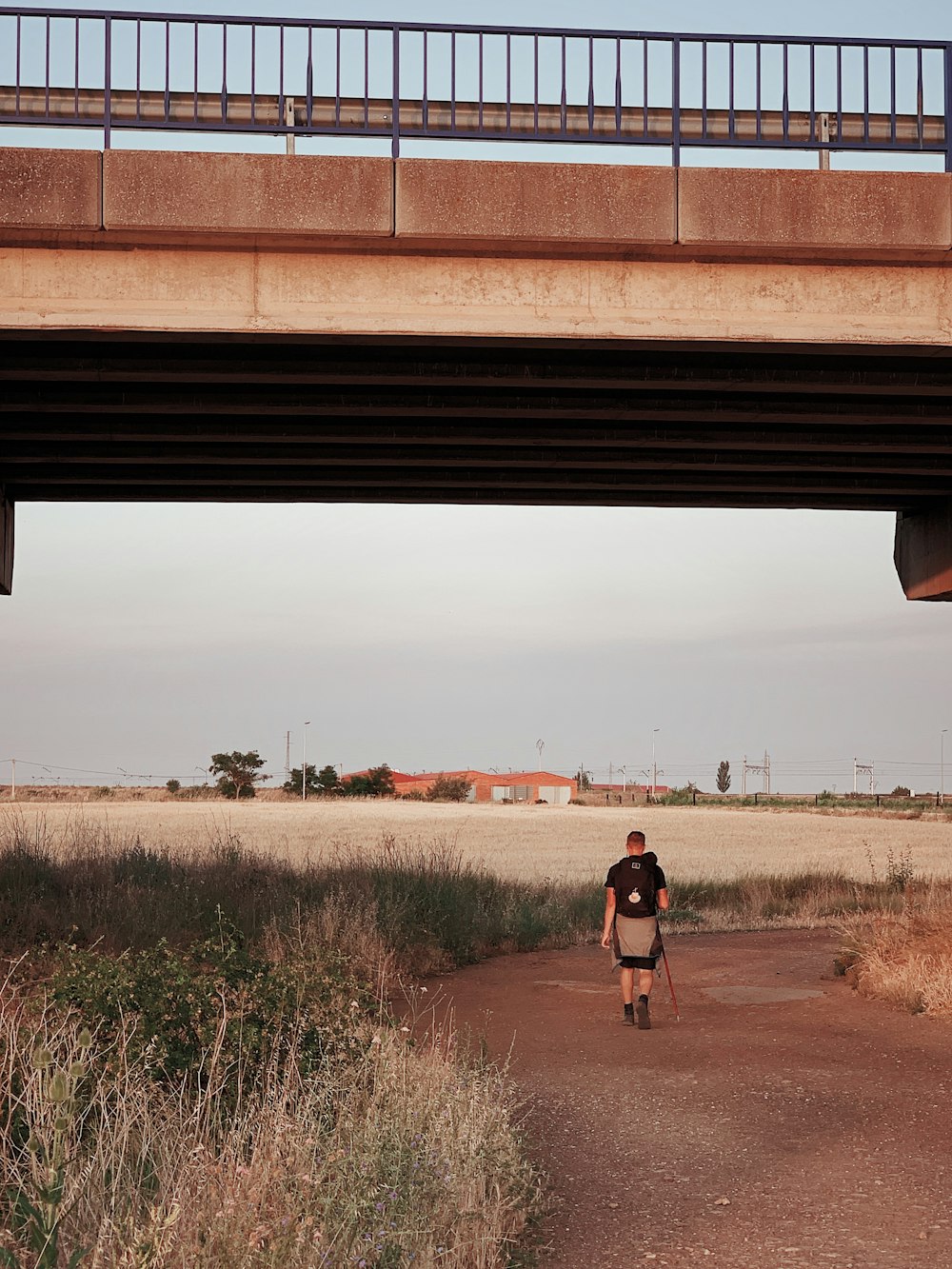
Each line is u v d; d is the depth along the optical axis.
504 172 11.55
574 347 12.40
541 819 73.19
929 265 12.27
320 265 11.73
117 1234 4.34
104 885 15.60
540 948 17.06
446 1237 5.22
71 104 11.63
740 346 12.23
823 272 12.17
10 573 19.44
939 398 14.98
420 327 11.79
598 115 12.06
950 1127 7.59
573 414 14.77
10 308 11.42
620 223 11.66
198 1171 5.08
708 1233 5.77
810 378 13.63
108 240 11.44
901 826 65.19
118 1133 5.50
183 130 11.68
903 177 11.95
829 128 12.34
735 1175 6.69
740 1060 9.60
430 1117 6.31
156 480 18.09
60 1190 3.91
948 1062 9.29
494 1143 6.22
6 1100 5.60
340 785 114.88
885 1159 6.96
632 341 12.05
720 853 41.84
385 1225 4.86
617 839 51.09
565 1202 6.24
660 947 11.27
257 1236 4.35
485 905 18.72
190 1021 7.45
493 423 15.81
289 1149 5.59
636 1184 6.54
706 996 12.68
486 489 19.69
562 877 28.55
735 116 12.21
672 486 18.66
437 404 14.55
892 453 17.38
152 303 11.55
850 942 14.25
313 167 11.39
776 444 16.23
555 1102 8.30
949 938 12.89
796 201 11.84
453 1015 11.62
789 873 30.77
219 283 11.63
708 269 12.08
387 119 11.95
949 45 12.52
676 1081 8.93
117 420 15.51
